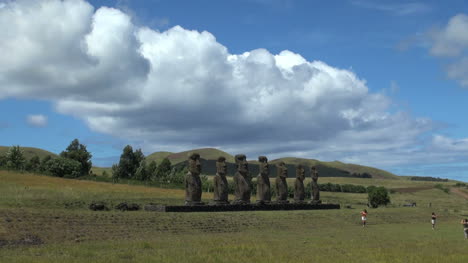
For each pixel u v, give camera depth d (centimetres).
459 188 15862
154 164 10725
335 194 11594
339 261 2416
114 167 10481
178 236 3453
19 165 9175
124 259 2320
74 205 4622
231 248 2767
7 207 4000
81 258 2300
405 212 6469
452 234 4212
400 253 2766
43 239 2961
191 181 5131
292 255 2584
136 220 3775
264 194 6003
